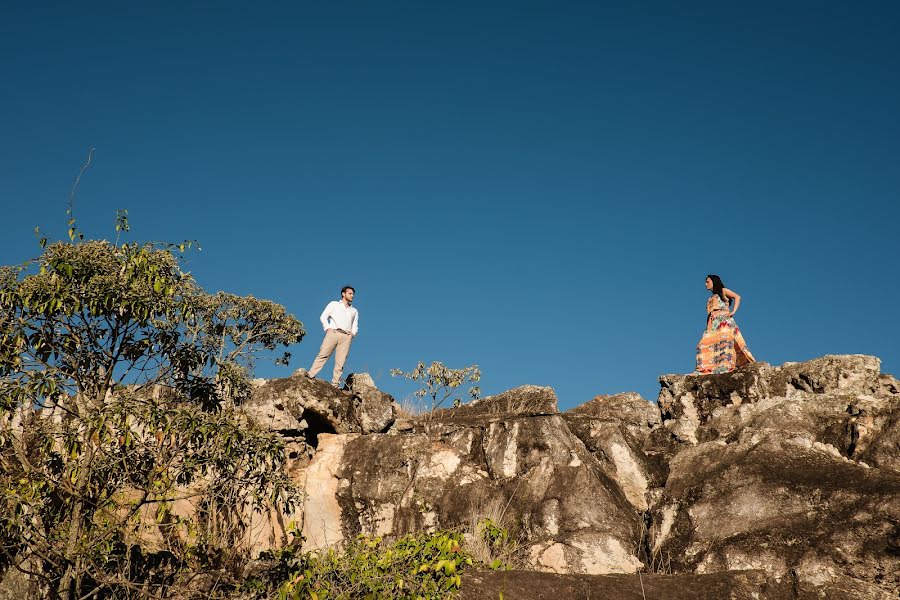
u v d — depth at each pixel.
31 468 6.85
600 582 7.09
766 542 7.31
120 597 7.15
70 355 7.09
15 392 6.68
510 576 7.15
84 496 6.94
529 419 9.46
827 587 6.75
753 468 8.05
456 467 9.41
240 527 8.76
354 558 7.48
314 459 9.99
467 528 8.78
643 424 10.31
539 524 8.52
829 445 8.21
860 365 9.32
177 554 7.96
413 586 6.98
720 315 11.66
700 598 6.83
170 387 7.77
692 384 10.13
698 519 7.88
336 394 10.92
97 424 6.48
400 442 9.77
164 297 7.07
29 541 6.63
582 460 8.94
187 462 7.01
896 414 8.07
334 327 13.01
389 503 9.34
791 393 9.52
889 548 6.83
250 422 8.42
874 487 7.35
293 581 7.19
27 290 6.71
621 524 8.33
